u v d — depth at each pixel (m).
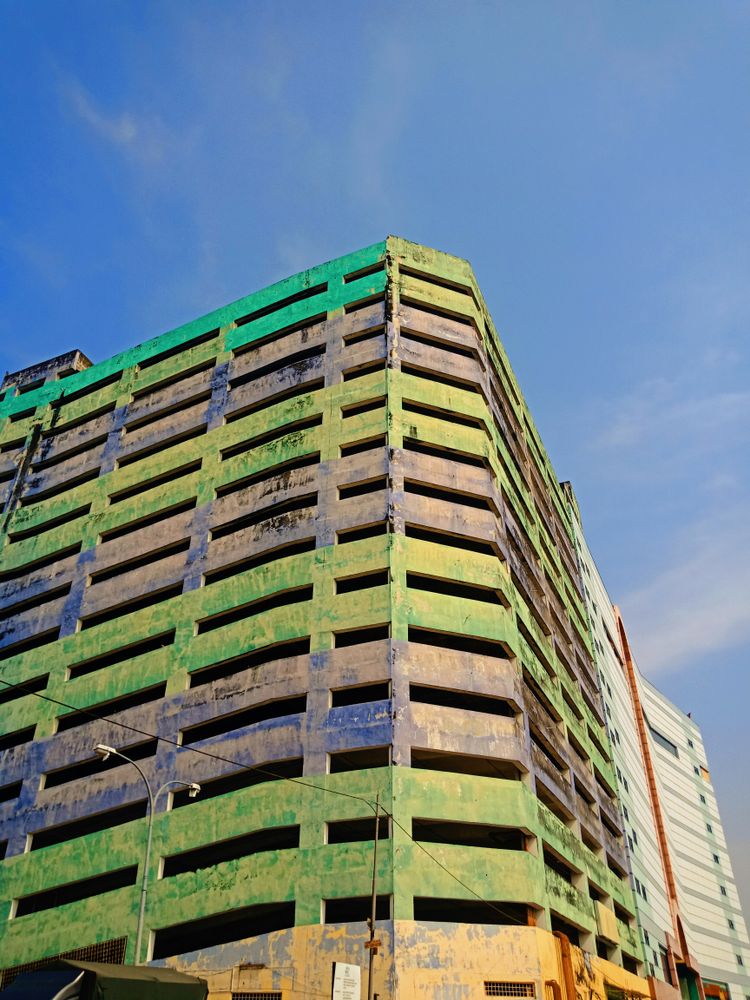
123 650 49.75
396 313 52.62
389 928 33.38
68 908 40.81
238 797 39.22
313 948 33.91
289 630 42.94
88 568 54.16
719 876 99.62
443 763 42.34
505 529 50.03
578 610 74.38
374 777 37.09
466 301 55.88
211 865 39.25
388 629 41.78
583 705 64.06
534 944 35.28
